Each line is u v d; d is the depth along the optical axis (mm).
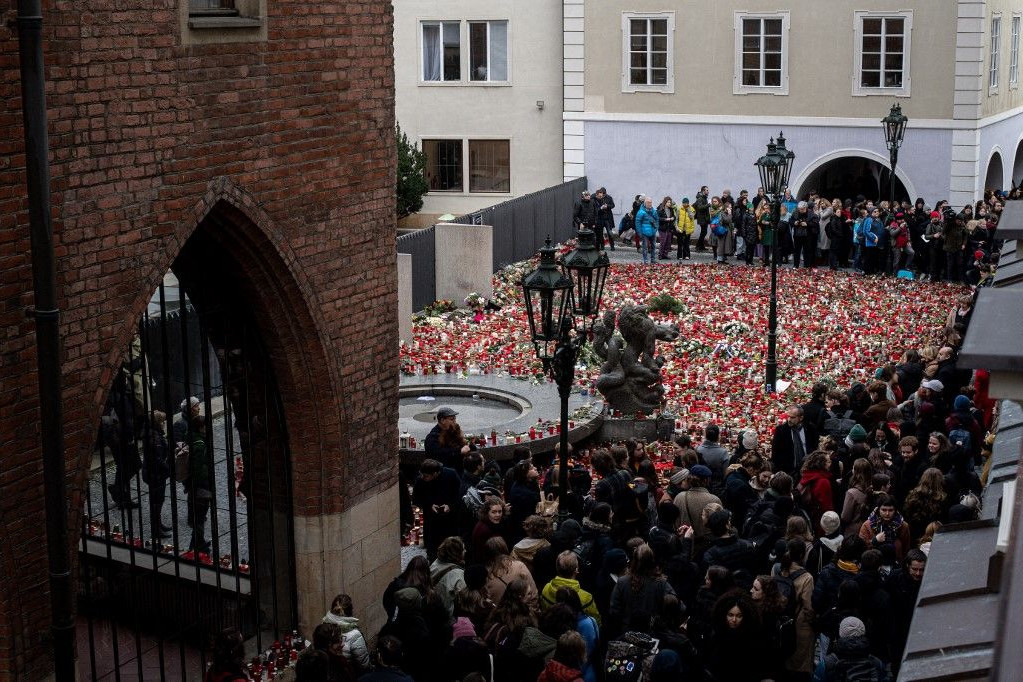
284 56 12008
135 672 12367
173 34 10836
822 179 41312
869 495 13836
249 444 13273
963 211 32250
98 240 10352
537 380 22219
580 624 10828
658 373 20562
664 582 11406
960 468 14797
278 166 12086
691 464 14844
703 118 39438
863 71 37625
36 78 8344
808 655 11688
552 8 41312
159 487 13180
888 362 24047
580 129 40781
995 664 2723
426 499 14844
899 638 11742
